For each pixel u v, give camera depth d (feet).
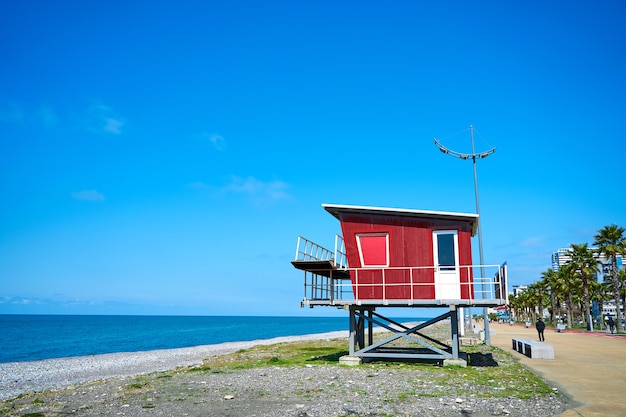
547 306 431.02
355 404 45.42
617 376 63.26
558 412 41.57
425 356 75.20
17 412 47.85
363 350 78.84
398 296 73.92
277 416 41.09
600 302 311.68
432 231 74.59
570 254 270.46
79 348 229.25
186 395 52.37
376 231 76.54
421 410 42.65
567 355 92.63
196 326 613.11
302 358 95.96
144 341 288.71
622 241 217.15
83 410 47.06
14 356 185.37
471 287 71.77
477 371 67.56
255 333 406.21
